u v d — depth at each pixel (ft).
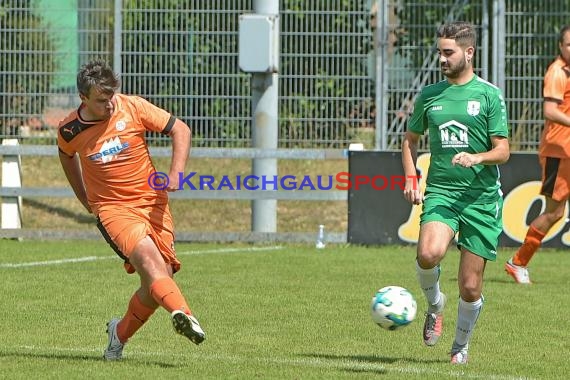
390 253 121.70
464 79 63.10
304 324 77.92
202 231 131.34
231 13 132.77
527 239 100.63
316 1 132.67
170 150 132.05
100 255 118.52
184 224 141.18
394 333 75.25
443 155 63.10
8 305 84.48
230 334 73.61
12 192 132.16
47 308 83.35
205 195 129.80
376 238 127.44
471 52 62.95
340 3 132.67
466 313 63.36
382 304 59.31
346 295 91.76
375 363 63.72
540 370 62.75
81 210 145.28
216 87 133.59
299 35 132.98
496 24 131.64
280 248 126.72
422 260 61.41
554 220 100.12
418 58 132.77
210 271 105.81
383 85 133.18
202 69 133.49
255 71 127.85
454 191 62.85
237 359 63.87
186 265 110.42
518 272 101.40
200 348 68.33
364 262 113.91
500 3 131.13
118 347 62.03
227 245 130.31
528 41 132.05
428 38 132.67
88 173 59.98
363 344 70.95
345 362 63.72
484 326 78.38
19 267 107.34
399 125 133.69
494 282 101.91
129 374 57.72
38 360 61.82
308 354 66.80
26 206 144.77
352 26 132.98
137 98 60.08
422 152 124.47
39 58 135.13
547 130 99.96
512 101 132.67
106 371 58.54
